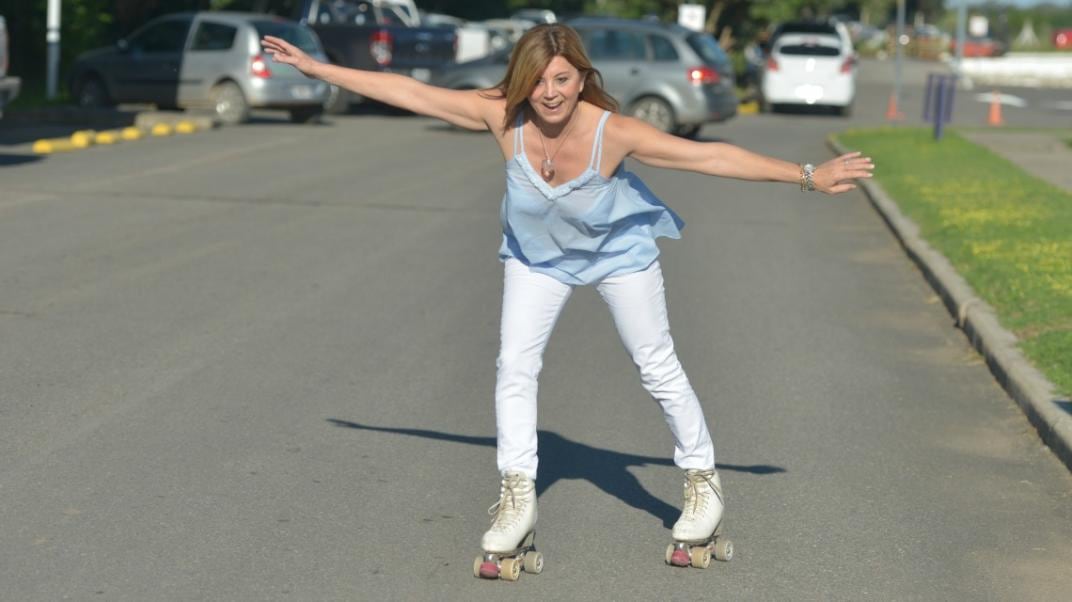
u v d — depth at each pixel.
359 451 7.07
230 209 15.37
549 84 4.99
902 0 36.53
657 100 26.81
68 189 16.53
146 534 5.82
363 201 16.31
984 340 9.49
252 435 7.29
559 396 8.34
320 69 5.30
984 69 63.47
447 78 27.83
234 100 27.20
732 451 7.32
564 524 6.12
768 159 5.13
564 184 5.16
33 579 5.31
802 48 35.44
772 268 12.98
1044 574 5.67
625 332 5.48
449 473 6.74
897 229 14.89
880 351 9.75
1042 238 13.41
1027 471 7.09
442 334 9.77
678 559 5.59
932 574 5.64
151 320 9.92
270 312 10.32
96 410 7.67
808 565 5.71
